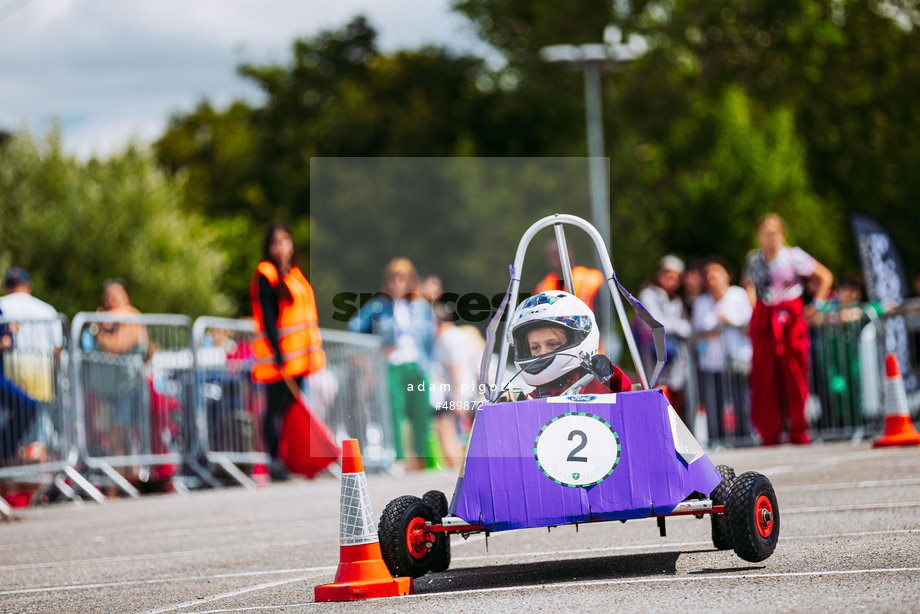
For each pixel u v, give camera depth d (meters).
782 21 114.00
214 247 81.44
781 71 113.50
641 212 77.06
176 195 79.75
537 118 108.31
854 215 40.84
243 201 107.75
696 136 101.44
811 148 114.50
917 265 113.31
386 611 13.05
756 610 11.75
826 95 114.38
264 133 113.88
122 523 26.09
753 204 90.69
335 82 120.44
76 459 32.69
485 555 17.78
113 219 73.50
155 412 34.84
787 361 34.28
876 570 13.70
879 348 37.25
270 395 32.09
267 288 30.97
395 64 112.44
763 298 34.38
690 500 14.58
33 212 72.50
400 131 91.69
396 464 34.06
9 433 31.31
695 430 38.75
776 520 14.67
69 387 32.72
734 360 38.31
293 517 25.28
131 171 76.50
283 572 17.44
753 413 34.88
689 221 91.50
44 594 16.66
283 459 33.00
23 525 26.92
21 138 75.56
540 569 15.80
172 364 35.31
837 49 115.25
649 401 14.48
